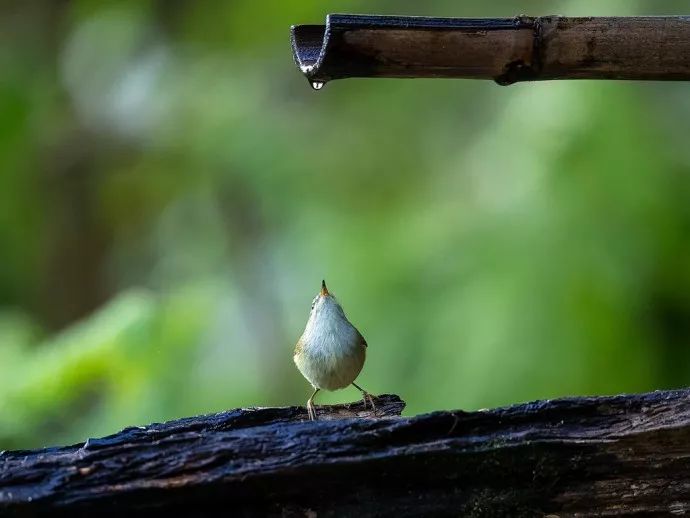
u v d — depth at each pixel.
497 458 4.67
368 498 4.70
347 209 13.73
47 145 16.30
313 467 4.59
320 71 4.16
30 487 4.45
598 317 10.62
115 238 16.66
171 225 16.69
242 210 15.92
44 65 16.50
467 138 13.59
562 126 11.23
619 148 11.03
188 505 4.58
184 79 16.14
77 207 16.36
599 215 10.95
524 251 11.05
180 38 16.61
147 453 4.59
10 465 4.52
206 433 4.70
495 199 11.81
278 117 15.20
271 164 14.76
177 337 11.15
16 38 16.56
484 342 10.77
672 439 4.70
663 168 10.99
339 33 4.02
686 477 4.73
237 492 4.59
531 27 4.16
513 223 11.32
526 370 10.56
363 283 12.17
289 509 4.68
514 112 12.04
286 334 15.09
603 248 10.80
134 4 16.62
